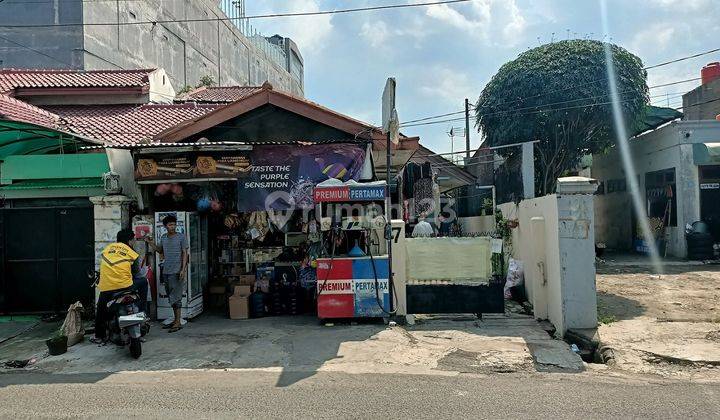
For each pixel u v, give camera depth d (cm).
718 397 526
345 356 688
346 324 862
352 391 550
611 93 1878
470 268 885
